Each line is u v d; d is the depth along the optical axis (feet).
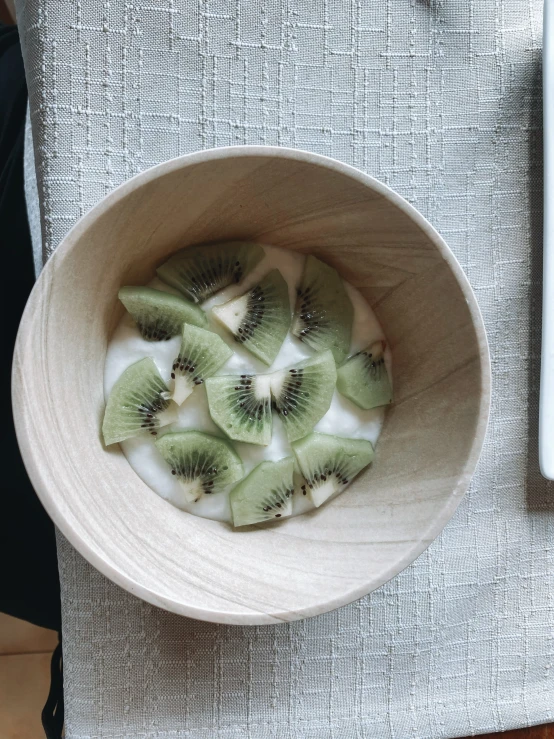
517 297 1.17
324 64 1.10
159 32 1.06
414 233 0.94
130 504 1.01
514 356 1.17
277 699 1.13
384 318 1.10
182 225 1.00
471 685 1.17
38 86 1.04
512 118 1.15
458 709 1.17
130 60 1.06
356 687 1.15
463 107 1.14
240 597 0.97
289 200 0.98
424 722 1.16
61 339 0.94
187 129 1.08
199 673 1.12
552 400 1.12
